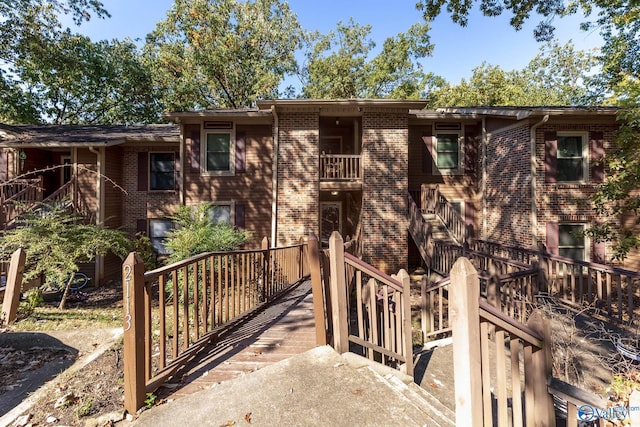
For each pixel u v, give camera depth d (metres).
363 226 11.52
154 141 12.08
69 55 16.00
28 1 13.32
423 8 9.91
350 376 2.83
